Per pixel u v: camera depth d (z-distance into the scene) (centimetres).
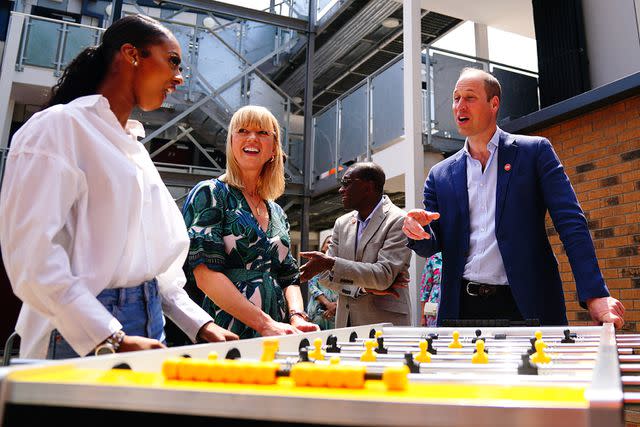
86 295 90
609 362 60
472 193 200
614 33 489
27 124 100
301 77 957
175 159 926
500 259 188
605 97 367
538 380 62
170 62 119
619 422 39
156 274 120
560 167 185
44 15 1016
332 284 249
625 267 360
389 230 244
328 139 734
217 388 50
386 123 598
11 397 52
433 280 365
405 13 512
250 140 175
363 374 51
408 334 155
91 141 102
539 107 594
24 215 89
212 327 124
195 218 161
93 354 89
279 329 146
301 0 813
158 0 727
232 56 758
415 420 43
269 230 179
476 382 59
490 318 187
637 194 356
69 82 120
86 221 100
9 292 451
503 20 618
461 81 200
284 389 51
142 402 50
